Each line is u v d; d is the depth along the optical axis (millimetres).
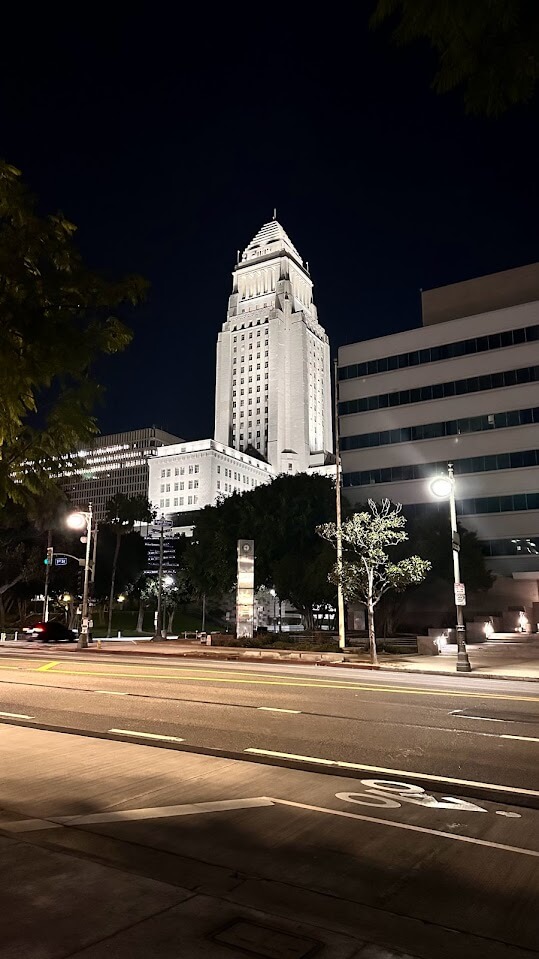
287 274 188875
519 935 4238
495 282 57625
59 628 48156
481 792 7723
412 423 56406
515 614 44844
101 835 5969
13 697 15109
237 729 11312
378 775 8398
